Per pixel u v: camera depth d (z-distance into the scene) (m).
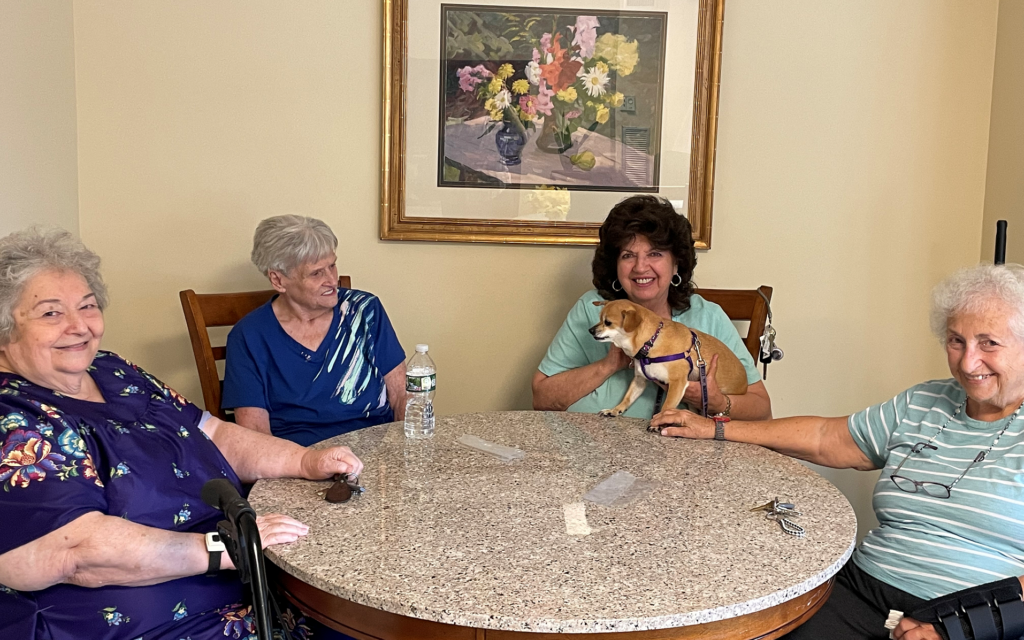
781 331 2.36
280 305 1.92
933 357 2.37
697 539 1.11
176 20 2.15
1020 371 1.25
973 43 2.23
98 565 1.03
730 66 2.24
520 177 2.25
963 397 1.41
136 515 1.13
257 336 1.84
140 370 1.39
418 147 2.21
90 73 2.14
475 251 2.29
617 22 2.19
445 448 1.52
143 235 2.22
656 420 1.66
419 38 2.17
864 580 1.38
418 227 2.25
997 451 1.30
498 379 2.36
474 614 0.90
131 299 2.25
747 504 1.25
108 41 2.14
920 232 2.31
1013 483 1.25
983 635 1.07
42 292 1.13
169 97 2.17
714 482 1.35
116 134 2.17
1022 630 1.07
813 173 2.29
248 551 0.82
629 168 2.25
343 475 1.31
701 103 2.21
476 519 1.17
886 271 2.33
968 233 2.31
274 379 1.86
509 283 2.31
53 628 1.06
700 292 2.15
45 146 1.99
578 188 2.25
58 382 1.17
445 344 2.34
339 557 1.04
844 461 1.57
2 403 1.08
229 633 1.15
